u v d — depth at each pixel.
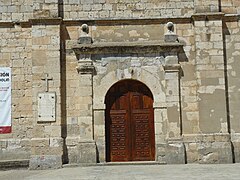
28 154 19.09
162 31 19.53
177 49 19.30
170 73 19.27
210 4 19.50
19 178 15.35
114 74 19.36
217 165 18.03
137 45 19.25
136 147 19.50
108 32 19.55
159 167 17.53
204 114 18.98
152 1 19.53
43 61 19.12
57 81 19.05
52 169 18.25
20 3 19.58
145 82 19.33
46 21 19.23
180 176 14.18
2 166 18.09
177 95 19.17
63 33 19.53
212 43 19.31
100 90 19.28
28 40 19.56
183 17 19.52
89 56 19.36
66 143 19.00
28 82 19.42
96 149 18.97
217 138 18.86
